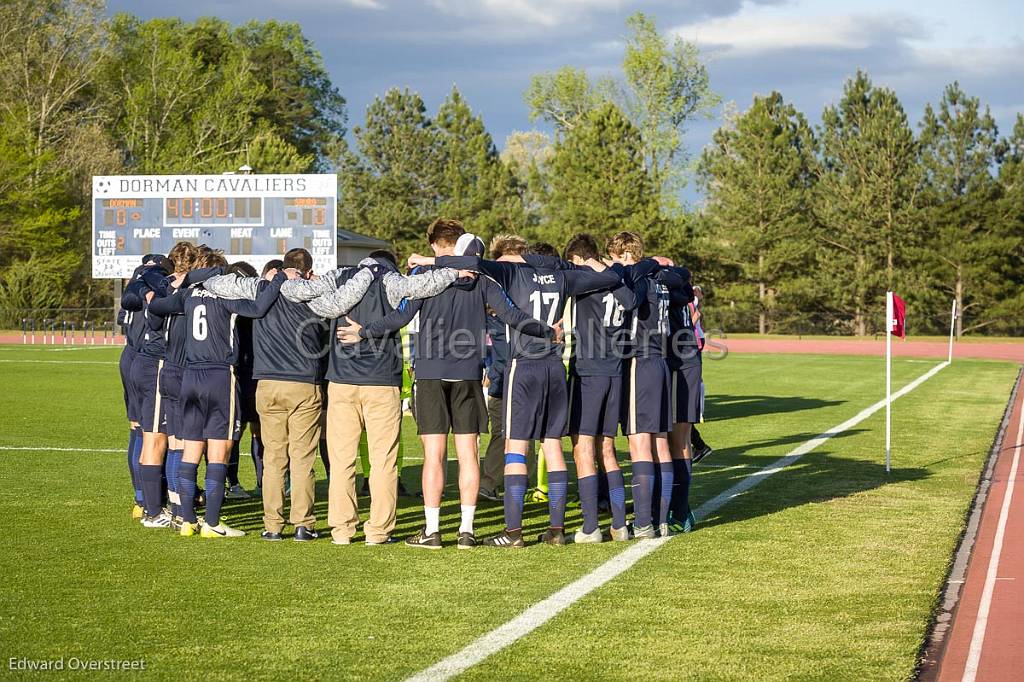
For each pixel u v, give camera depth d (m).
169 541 7.10
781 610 5.40
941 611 5.43
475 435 6.99
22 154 47.75
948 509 8.16
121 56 63.47
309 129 76.88
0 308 46.66
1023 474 9.85
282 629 5.10
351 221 61.59
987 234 47.88
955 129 47.78
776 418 15.08
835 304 49.22
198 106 62.56
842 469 10.27
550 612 5.38
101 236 31.39
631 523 7.76
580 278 6.84
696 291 7.92
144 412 7.51
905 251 48.47
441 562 6.50
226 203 30.67
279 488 7.21
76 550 6.79
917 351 36.06
